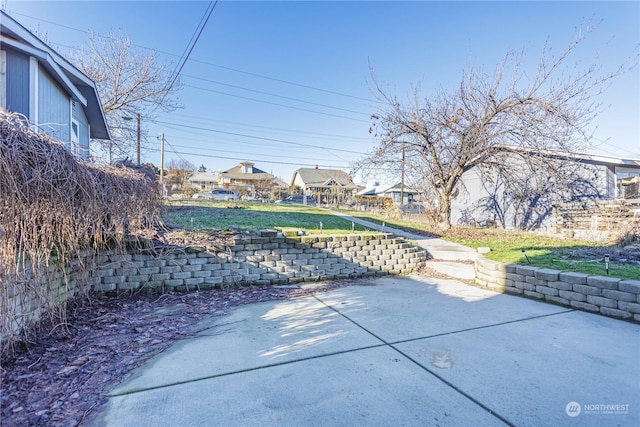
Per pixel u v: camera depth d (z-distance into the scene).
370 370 2.48
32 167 2.65
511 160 12.33
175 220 6.92
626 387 2.22
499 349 2.84
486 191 14.58
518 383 2.28
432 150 10.67
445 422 1.87
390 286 5.32
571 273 4.12
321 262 5.75
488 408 2.00
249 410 1.99
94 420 1.88
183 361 2.63
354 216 14.03
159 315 3.80
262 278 5.32
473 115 9.89
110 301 4.26
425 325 3.46
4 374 2.33
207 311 3.98
